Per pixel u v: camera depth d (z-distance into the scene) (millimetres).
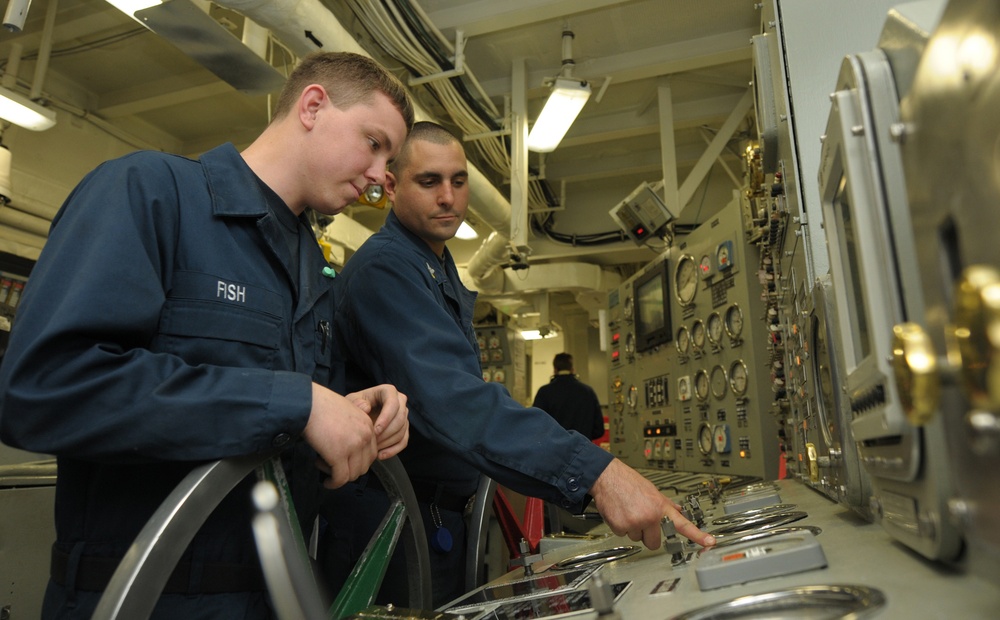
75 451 754
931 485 521
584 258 8008
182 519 681
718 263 3676
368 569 974
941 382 446
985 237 355
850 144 584
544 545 1647
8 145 4242
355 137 1132
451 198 1808
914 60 488
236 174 1071
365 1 3373
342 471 858
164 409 757
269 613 970
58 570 896
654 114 5477
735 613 556
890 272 538
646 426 4938
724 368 3688
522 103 4688
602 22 4359
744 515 1329
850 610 510
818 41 1604
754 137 5684
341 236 5621
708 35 4488
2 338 4082
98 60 4473
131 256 839
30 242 4355
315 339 1207
